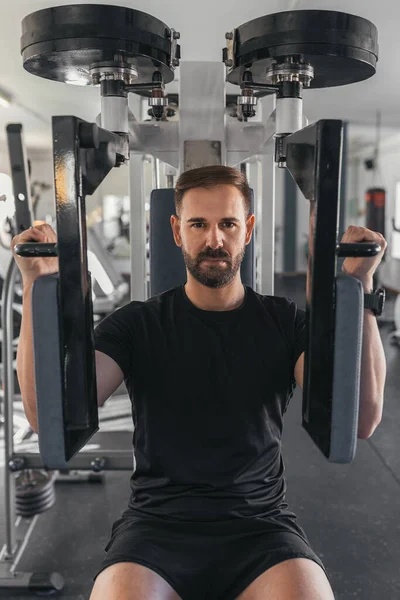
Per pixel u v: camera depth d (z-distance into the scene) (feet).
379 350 3.23
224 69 4.66
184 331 3.56
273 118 4.29
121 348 3.50
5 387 6.00
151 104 4.15
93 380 2.83
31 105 17.42
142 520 3.35
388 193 29.37
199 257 3.39
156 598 2.91
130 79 4.02
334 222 2.61
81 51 3.63
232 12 9.29
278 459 3.59
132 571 2.99
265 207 5.33
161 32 3.79
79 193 2.52
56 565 6.19
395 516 7.17
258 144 4.82
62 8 3.56
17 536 6.70
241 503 3.33
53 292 2.59
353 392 2.75
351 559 6.24
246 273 4.62
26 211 5.56
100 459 6.15
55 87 14.92
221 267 3.38
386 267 29.07
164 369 3.48
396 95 16.84
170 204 4.68
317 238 2.63
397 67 13.48
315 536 6.70
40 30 3.63
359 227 3.01
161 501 3.38
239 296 3.66
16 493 7.03
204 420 3.39
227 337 3.53
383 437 9.87
